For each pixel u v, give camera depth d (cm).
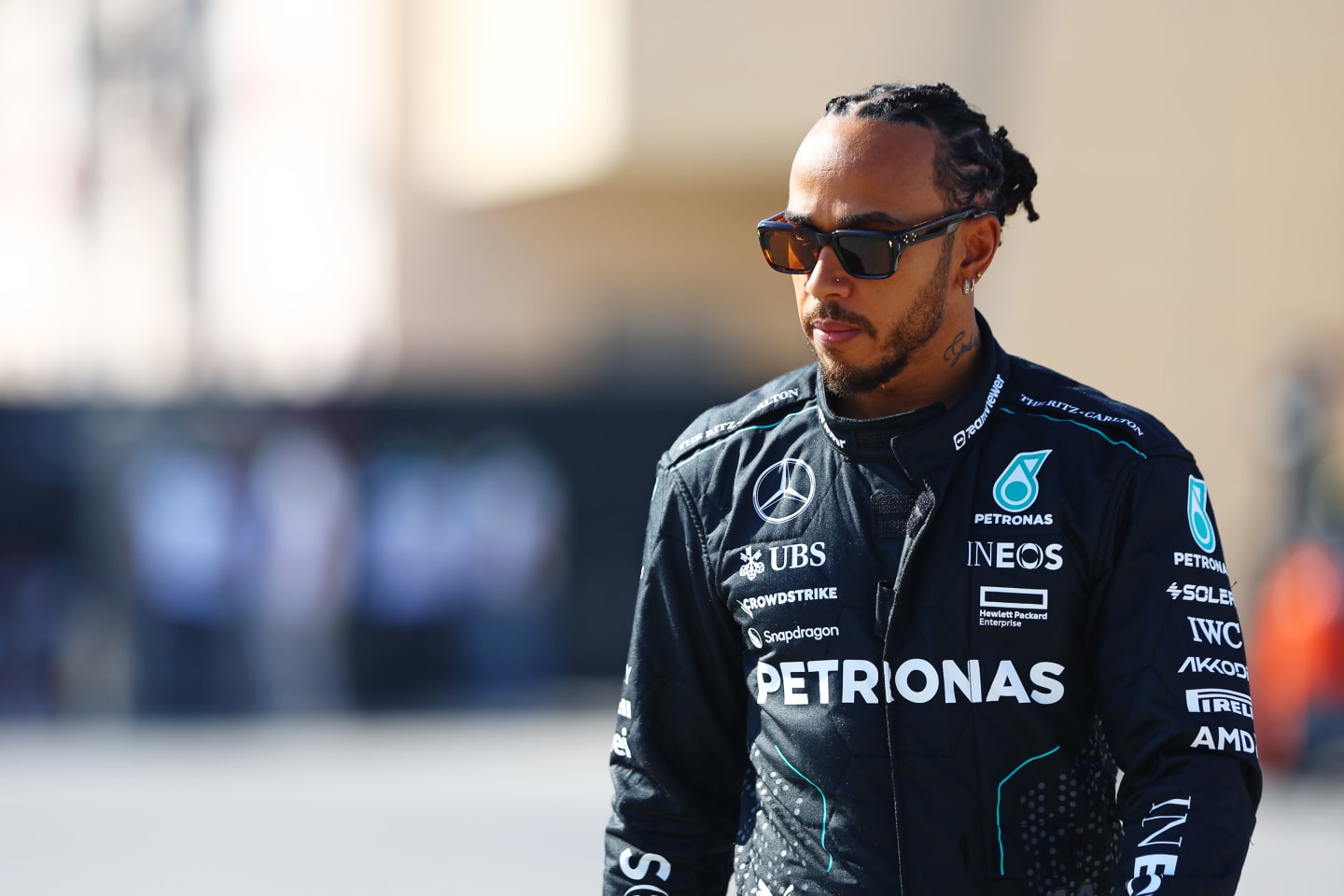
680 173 4647
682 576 928
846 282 851
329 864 2639
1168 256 4016
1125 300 3997
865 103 867
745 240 5531
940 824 844
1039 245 3966
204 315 6334
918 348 866
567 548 4822
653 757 949
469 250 5700
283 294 6078
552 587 4797
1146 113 4028
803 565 879
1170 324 4003
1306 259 4025
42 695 4569
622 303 5753
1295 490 3353
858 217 846
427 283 5684
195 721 4362
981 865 845
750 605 893
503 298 5719
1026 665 848
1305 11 4059
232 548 4609
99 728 4256
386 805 3122
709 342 5741
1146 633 841
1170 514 851
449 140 5503
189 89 6366
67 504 4619
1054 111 4006
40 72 6700
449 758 3678
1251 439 3928
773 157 4441
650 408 4828
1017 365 905
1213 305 4003
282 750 3816
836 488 884
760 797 893
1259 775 849
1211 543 862
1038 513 853
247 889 2478
